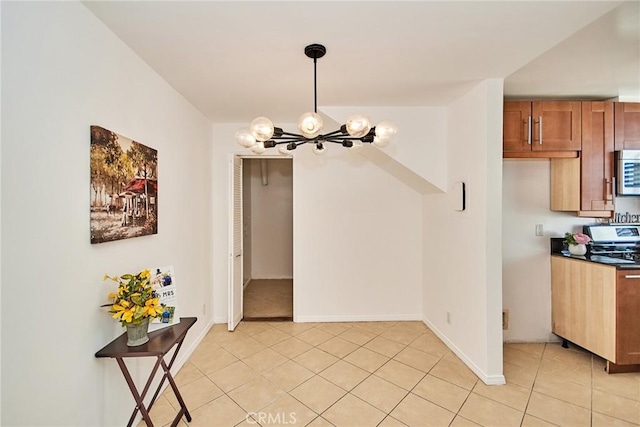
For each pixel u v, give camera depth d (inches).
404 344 113.7
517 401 79.2
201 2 52.6
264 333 124.3
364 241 137.3
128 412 68.1
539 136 101.4
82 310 53.4
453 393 82.7
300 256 136.6
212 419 72.7
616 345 89.9
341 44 67.6
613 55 79.4
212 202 133.5
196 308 111.9
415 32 62.8
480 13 56.2
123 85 66.4
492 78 86.2
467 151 97.2
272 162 219.5
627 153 101.1
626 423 71.1
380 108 113.0
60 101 48.5
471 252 95.0
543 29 61.7
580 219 113.9
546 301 114.7
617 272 89.8
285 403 78.8
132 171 67.7
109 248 61.2
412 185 132.9
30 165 43.2
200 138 117.6
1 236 39.3
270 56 73.1
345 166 136.3
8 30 40.1
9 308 40.4
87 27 54.6
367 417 73.3
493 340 87.2
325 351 108.0
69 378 50.4
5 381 39.9
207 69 80.0
